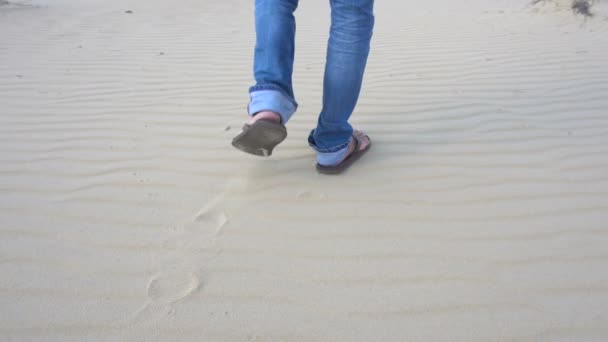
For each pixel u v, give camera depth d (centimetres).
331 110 207
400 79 362
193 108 312
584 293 161
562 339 144
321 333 147
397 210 205
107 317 152
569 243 184
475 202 210
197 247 183
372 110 306
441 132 273
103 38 501
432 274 170
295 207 207
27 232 190
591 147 254
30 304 156
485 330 148
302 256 179
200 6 700
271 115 186
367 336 146
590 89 331
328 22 587
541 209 204
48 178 229
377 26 555
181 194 217
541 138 264
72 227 194
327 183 225
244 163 242
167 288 163
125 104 319
